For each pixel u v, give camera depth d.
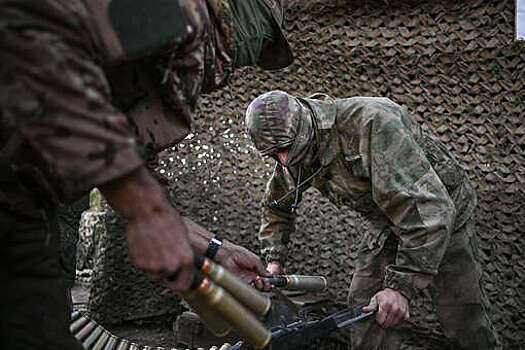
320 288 2.00
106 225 3.98
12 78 0.72
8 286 0.94
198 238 1.56
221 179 3.95
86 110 0.76
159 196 0.84
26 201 0.95
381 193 2.13
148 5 0.93
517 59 3.02
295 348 1.77
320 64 3.60
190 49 1.04
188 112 1.14
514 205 3.05
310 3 3.54
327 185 2.46
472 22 3.12
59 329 1.01
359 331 2.61
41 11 0.74
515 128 3.05
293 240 3.70
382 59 3.39
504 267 3.09
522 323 3.05
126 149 0.79
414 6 3.27
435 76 3.25
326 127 2.25
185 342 3.11
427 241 2.05
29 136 0.74
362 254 2.72
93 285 3.96
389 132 2.15
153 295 4.06
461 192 2.54
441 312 2.58
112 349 1.65
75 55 0.76
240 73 3.86
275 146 2.19
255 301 1.00
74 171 0.75
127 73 1.02
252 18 1.41
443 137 3.25
